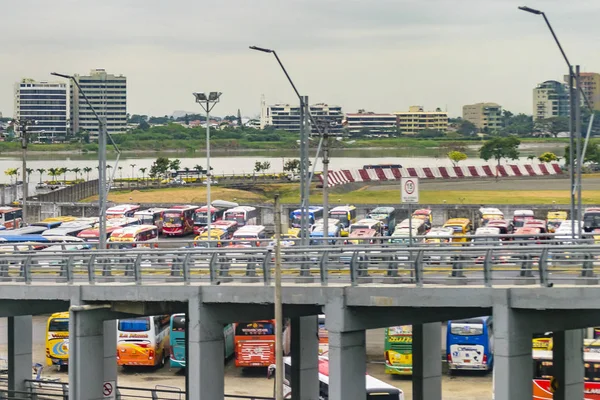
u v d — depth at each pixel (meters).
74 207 189.25
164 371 88.00
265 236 150.25
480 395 76.88
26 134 161.00
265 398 66.94
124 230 146.25
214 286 61.00
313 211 163.62
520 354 53.41
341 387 57.12
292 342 68.12
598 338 78.19
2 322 106.25
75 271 70.56
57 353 87.88
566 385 60.78
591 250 53.06
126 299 63.69
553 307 51.91
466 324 82.50
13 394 73.31
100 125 86.06
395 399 67.12
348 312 57.28
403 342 82.44
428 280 56.84
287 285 58.59
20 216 183.88
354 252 58.22
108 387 67.62
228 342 89.44
